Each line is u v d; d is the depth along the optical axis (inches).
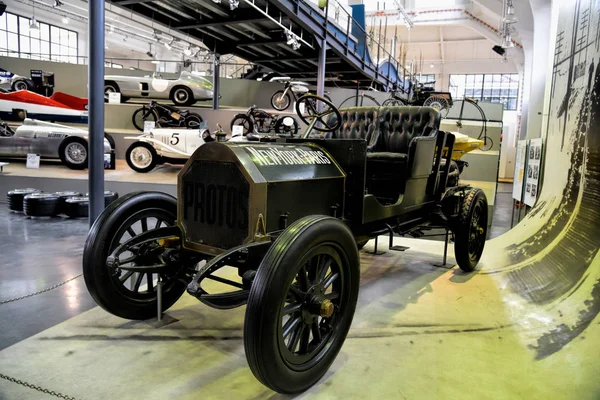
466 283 135.6
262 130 335.9
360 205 98.5
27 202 212.5
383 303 117.3
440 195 144.6
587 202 134.3
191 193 87.6
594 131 136.9
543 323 105.0
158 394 72.2
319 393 74.0
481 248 151.9
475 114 394.9
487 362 86.0
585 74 150.3
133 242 86.0
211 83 410.9
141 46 749.9
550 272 130.0
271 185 80.0
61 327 96.0
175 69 792.9
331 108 109.8
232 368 81.0
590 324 96.4
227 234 82.2
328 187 94.5
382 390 75.3
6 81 428.8
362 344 92.7
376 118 155.8
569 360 86.7
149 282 102.1
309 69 485.4
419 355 88.3
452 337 97.0
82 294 117.7
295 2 282.2
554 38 216.2
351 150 98.5
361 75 495.5
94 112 139.8
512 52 639.8
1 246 164.6
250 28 329.1
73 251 159.8
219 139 87.4
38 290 120.1
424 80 807.1
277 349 65.6
